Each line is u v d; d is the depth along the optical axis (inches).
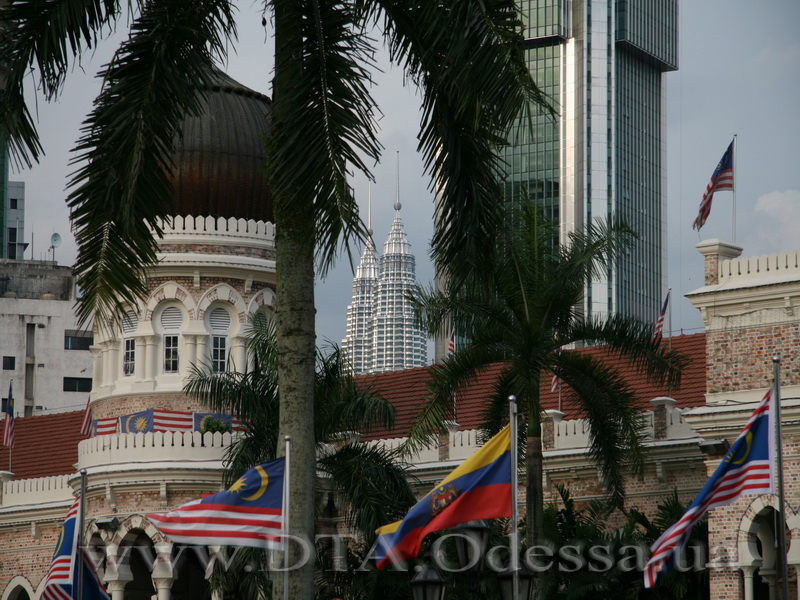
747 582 3558.1
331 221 2028.8
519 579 2431.1
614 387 3503.9
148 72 2070.6
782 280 3627.0
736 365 3708.2
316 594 3747.5
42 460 5851.4
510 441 2491.4
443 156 2175.2
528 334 3368.6
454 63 1975.9
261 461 3395.7
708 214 3909.9
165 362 4832.7
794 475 3587.6
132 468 4498.0
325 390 3494.1
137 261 2143.2
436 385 3442.4
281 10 2103.8
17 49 2034.9
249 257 4891.7
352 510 3420.3
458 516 2495.1
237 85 5078.7
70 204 2106.3
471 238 2148.1
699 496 2667.3
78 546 3336.6
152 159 2096.5
